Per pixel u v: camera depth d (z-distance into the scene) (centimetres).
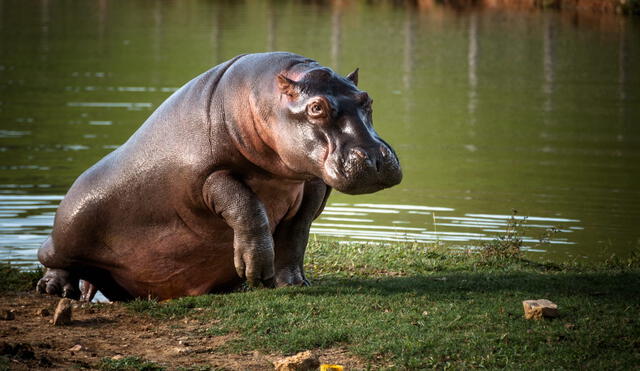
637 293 2894
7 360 2259
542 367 2227
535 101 10738
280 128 2780
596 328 2486
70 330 2648
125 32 18425
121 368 2266
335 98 2706
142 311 2850
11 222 5103
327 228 4988
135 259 3238
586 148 7956
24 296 3145
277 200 3055
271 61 2911
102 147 7962
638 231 4944
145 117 9788
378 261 3759
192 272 3234
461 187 6306
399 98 10962
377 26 18075
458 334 2473
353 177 2562
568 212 5484
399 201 5822
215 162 2944
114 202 3170
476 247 4331
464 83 12106
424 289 2992
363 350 2383
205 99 2983
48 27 19250
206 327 2659
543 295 2869
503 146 8088
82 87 11912
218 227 3081
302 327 2584
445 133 8775
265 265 2908
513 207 5628
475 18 18700
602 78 12312
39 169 6894
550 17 18125
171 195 3067
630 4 17850
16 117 9556
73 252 3288
